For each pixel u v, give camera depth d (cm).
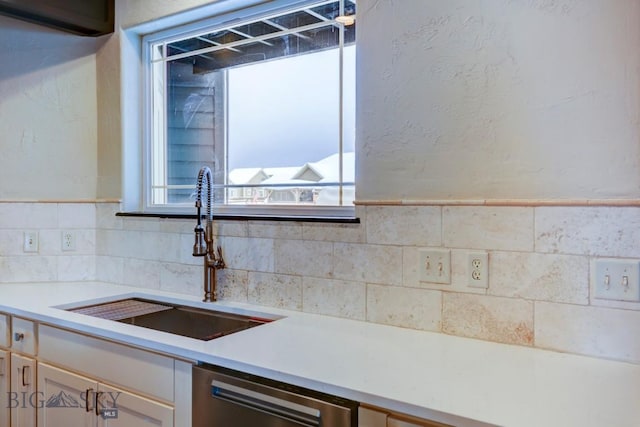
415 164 154
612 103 126
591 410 96
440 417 96
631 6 123
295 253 180
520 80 137
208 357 130
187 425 135
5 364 187
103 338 156
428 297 153
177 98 234
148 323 192
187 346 136
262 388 120
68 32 236
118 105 234
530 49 136
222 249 199
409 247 156
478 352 133
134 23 229
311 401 112
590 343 129
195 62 228
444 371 118
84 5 224
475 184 145
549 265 134
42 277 236
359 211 165
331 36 188
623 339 125
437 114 150
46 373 174
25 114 233
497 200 141
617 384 110
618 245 125
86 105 240
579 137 130
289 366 121
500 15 140
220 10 210
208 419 131
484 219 143
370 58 162
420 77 153
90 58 240
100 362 157
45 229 236
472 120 145
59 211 238
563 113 132
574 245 131
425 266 153
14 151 231
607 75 126
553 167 133
